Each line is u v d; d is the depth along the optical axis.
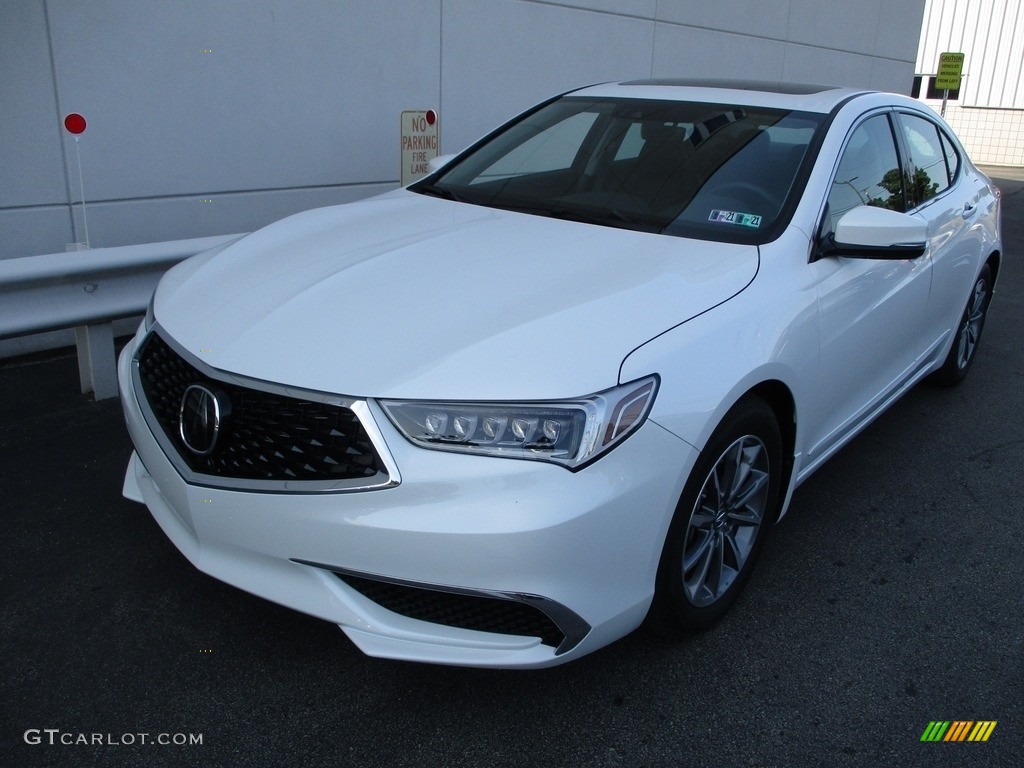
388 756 2.32
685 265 2.80
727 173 3.36
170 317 2.71
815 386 3.04
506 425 2.16
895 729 2.52
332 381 2.23
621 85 4.24
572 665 2.70
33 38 4.82
